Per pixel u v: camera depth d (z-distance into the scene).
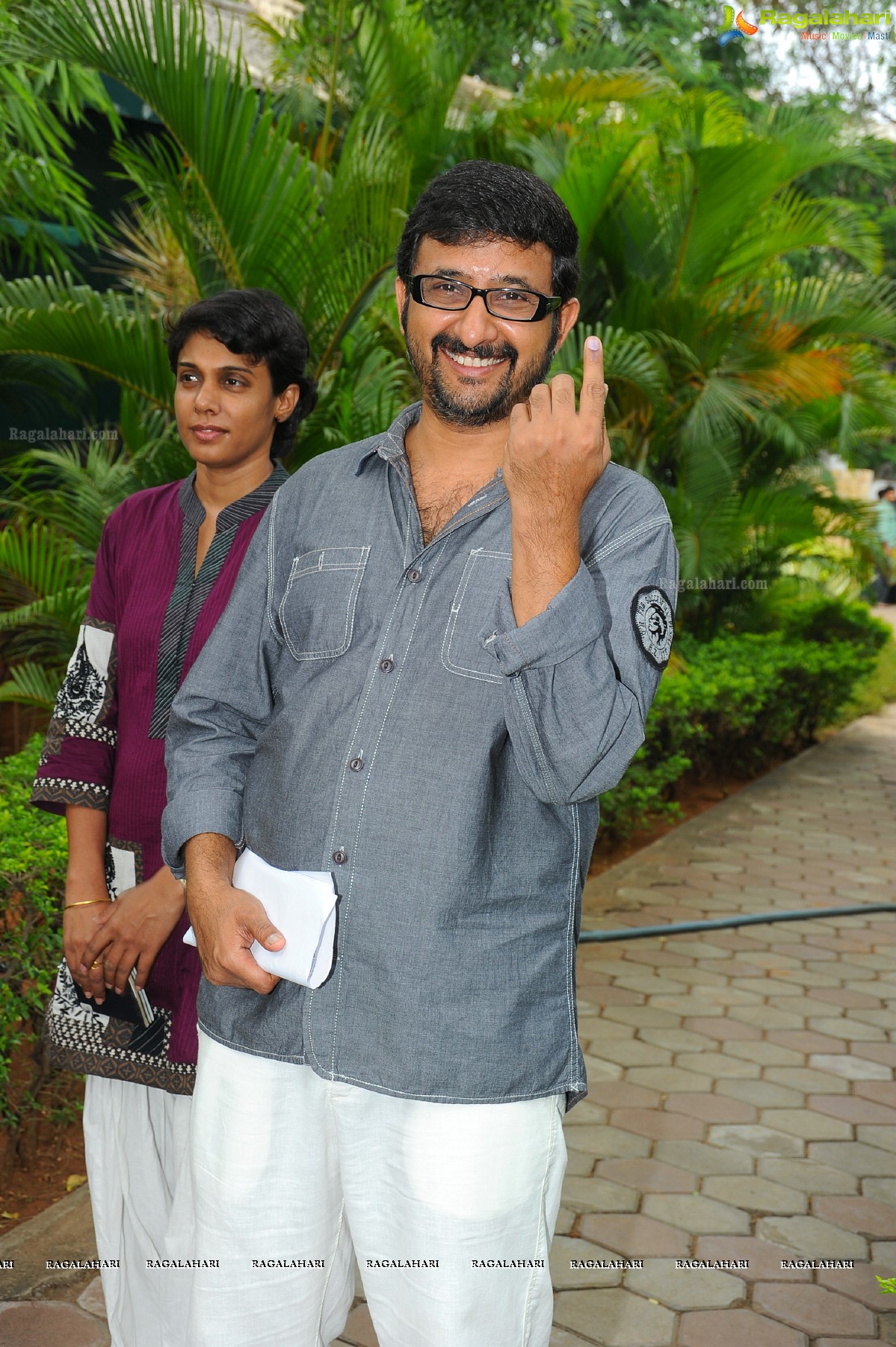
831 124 6.41
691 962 4.35
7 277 5.67
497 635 1.30
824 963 4.40
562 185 5.73
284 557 1.61
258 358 1.96
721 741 6.93
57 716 2.01
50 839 2.80
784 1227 2.73
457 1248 1.41
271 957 1.42
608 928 4.65
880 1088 3.43
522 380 1.47
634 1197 2.82
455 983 1.39
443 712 1.41
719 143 6.78
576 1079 1.46
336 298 4.18
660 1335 2.34
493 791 1.40
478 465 1.53
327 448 4.00
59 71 4.57
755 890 5.21
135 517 2.04
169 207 4.14
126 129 6.00
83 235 5.49
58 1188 2.73
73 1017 1.96
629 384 6.19
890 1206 2.83
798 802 6.78
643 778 5.57
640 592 1.40
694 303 6.27
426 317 1.47
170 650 1.93
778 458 7.89
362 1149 1.47
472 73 9.73
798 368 6.48
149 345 4.10
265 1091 1.51
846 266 11.61
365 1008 1.42
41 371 5.38
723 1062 3.56
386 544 1.51
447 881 1.38
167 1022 1.91
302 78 6.40
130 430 4.53
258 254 4.13
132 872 1.97
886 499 15.51
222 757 1.61
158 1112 1.96
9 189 4.56
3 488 5.52
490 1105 1.40
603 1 12.35
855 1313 2.42
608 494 1.45
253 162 4.00
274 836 1.50
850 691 8.49
